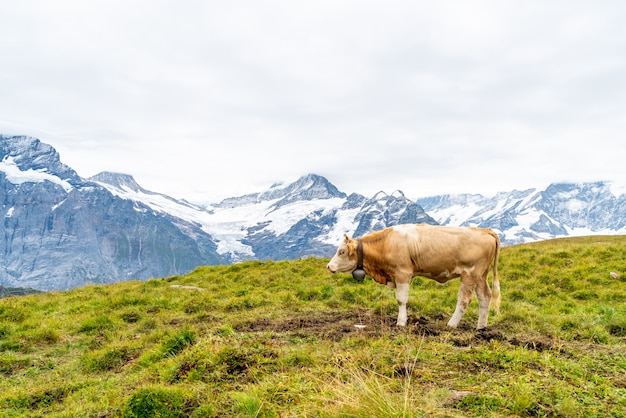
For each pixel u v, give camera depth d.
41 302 18.39
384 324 11.41
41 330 13.33
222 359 8.53
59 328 14.14
